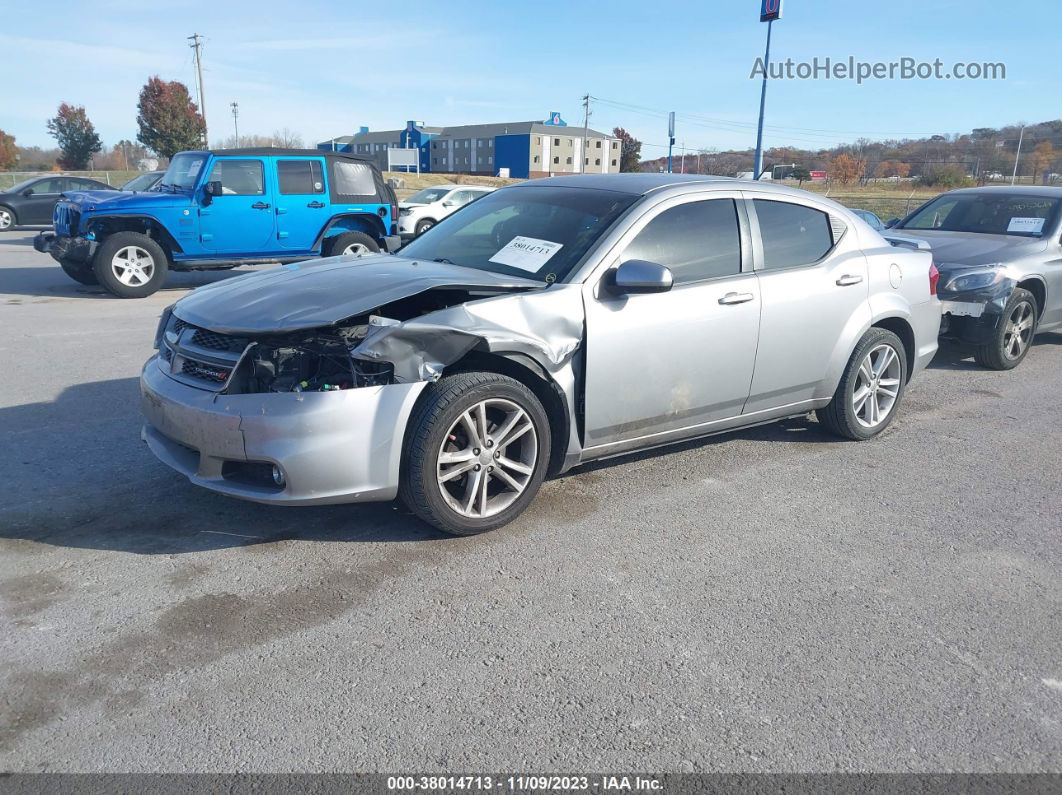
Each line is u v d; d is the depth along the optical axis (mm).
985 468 5078
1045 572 3742
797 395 4977
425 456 3539
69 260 10727
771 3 17531
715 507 4352
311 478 3389
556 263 4102
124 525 3873
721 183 4676
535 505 4281
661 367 4223
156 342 4211
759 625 3217
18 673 2754
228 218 11250
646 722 2623
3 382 6324
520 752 2471
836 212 5191
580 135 96625
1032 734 2631
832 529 4137
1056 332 9867
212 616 3137
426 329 3461
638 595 3414
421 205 20922
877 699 2779
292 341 3520
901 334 5574
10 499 4117
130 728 2520
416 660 2910
